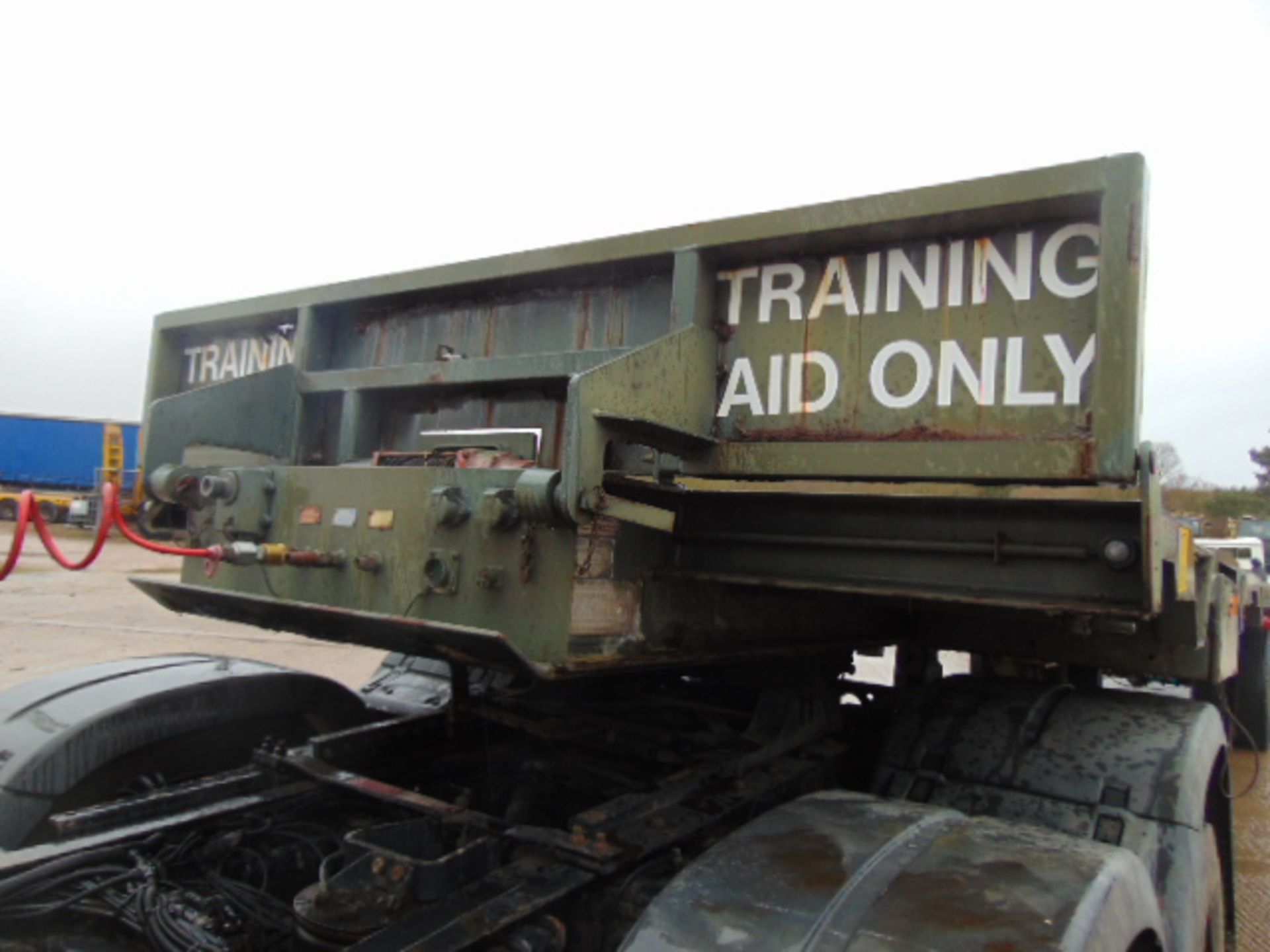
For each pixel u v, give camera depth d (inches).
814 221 93.4
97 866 90.0
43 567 737.6
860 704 148.6
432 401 128.0
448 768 132.6
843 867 71.0
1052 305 86.0
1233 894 129.4
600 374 83.7
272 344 145.6
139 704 116.2
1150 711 117.2
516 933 73.2
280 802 106.1
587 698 134.4
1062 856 72.9
